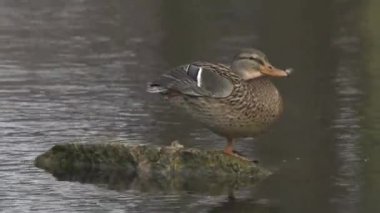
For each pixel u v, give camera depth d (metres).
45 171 13.47
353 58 21.72
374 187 12.44
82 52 23.20
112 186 12.84
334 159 13.67
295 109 16.78
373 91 18.08
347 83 18.97
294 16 27.89
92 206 11.95
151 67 21.08
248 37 24.75
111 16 28.98
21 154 14.14
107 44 24.25
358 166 13.35
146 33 25.91
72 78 19.92
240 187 12.70
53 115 16.50
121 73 20.45
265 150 14.17
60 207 11.91
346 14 27.98
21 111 16.84
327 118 16.05
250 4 30.20
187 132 15.11
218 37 24.88
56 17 28.89
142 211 11.70
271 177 13.05
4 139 14.88
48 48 23.72
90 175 13.34
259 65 13.23
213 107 12.95
